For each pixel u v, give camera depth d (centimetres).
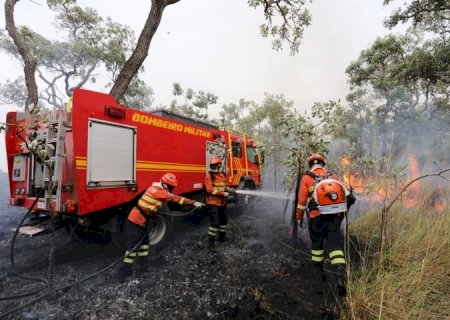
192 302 309
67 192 395
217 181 495
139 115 478
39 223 420
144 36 803
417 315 262
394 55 1630
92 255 457
